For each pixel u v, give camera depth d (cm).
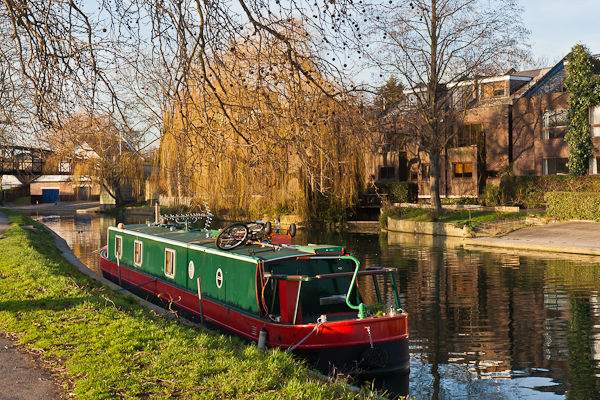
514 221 3388
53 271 1337
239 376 617
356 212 4644
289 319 952
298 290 945
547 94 4184
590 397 842
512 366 993
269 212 4172
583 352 1061
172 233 1522
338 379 723
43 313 872
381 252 2656
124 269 1661
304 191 3925
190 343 755
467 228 3294
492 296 1591
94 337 748
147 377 607
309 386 611
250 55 725
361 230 4103
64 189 8731
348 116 735
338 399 616
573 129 3800
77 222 4975
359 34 722
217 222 4375
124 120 821
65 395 558
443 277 1917
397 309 995
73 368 624
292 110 698
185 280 1309
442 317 1360
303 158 698
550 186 3791
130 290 1579
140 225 1814
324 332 906
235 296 1084
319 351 901
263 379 609
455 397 848
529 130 4306
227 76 730
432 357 1048
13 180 9106
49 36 699
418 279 1886
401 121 3388
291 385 601
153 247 1504
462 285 1767
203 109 701
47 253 2017
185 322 1081
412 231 3772
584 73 3744
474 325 1279
